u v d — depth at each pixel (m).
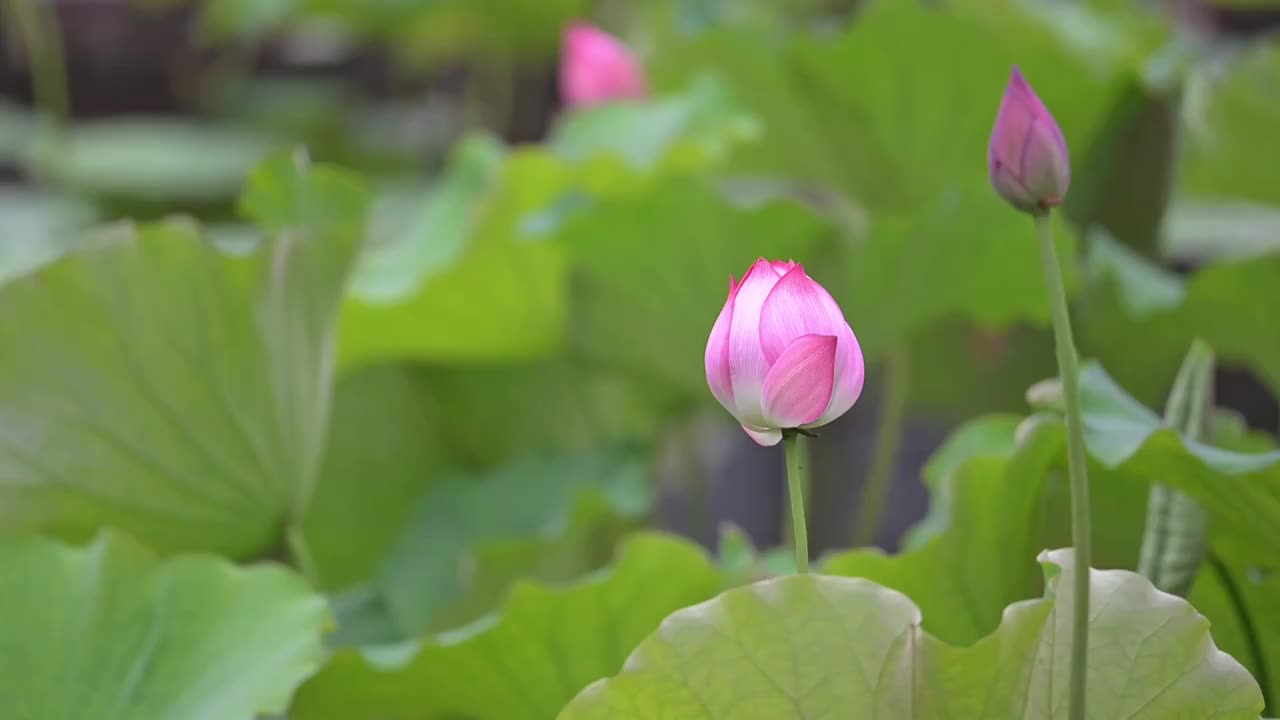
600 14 7.80
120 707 3.10
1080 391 3.11
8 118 11.59
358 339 4.27
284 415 3.34
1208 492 3.06
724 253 3.77
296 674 3.08
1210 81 4.16
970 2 4.66
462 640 3.15
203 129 11.87
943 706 2.87
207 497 3.34
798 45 4.34
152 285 3.29
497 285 4.15
